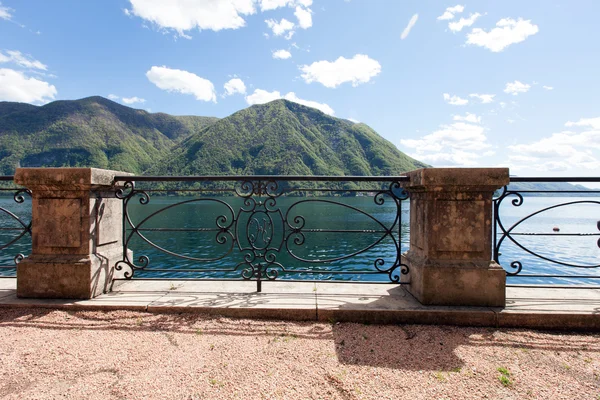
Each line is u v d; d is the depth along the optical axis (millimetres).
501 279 2793
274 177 3209
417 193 3133
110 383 1844
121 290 3277
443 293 2822
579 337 2492
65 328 2535
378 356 2174
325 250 26469
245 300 2967
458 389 1829
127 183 3416
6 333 2438
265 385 1837
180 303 2900
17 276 2996
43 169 2895
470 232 2854
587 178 3080
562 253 25812
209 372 1961
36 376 1901
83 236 3018
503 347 2324
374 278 17594
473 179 2746
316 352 2215
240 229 32844
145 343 2316
